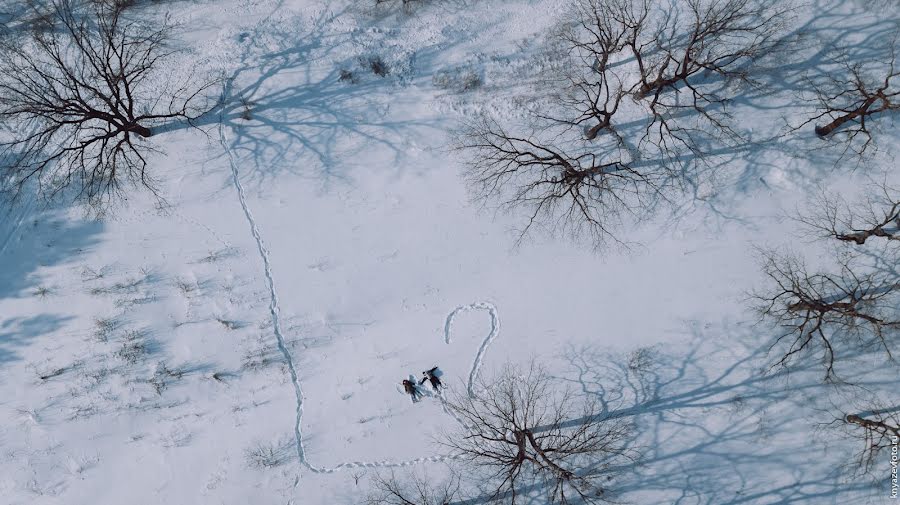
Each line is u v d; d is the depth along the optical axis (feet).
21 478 62.69
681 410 62.49
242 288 65.87
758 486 61.11
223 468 62.64
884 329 62.13
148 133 67.67
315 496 62.39
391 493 62.13
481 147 63.36
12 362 64.54
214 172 67.87
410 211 67.26
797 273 63.36
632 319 64.34
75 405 63.87
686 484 61.31
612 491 61.31
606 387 63.10
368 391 63.98
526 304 65.10
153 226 66.85
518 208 66.44
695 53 66.28
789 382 62.34
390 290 65.87
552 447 60.59
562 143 67.26
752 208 65.41
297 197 67.56
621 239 65.46
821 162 65.72
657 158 66.54
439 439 63.10
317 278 66.13
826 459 61.00
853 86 66.33
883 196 64.59
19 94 66.03
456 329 64.95
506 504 61.72
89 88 60.03
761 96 67.46
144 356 64.59
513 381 63.16
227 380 64.13
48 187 67.21
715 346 63.41
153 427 63.57
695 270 64.75
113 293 65.46
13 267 65.98
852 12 68.39
